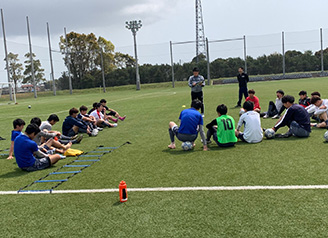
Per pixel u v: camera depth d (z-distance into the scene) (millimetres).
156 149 6621
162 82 56062
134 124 10594
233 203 3607
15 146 5422
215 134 6320
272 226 3045
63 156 6328
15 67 55562
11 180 5055
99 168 5418
